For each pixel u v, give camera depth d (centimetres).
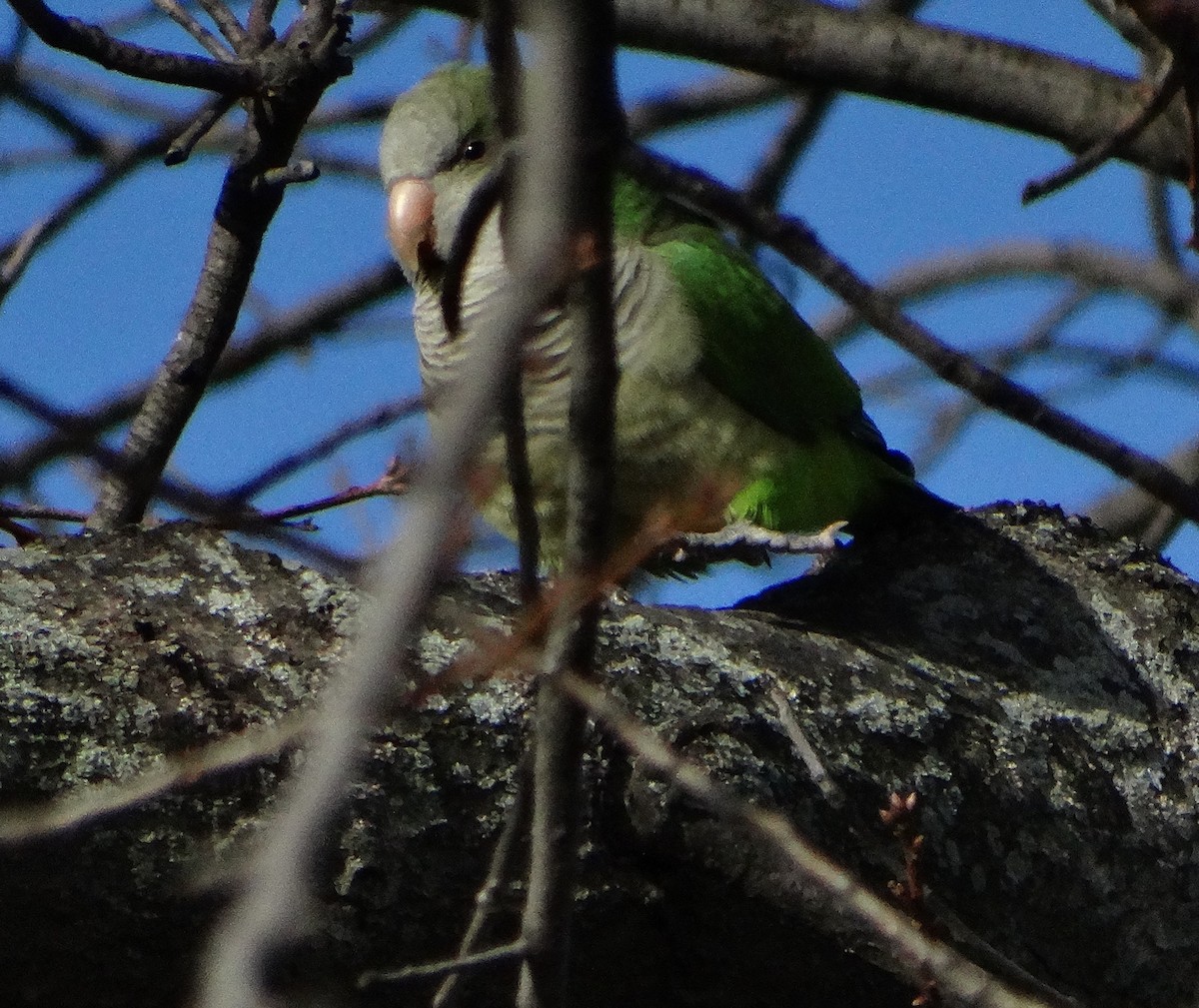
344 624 589
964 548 766
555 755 435
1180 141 802
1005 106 812
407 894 562
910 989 595
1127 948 654
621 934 590
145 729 549
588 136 326
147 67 735
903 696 659
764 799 599
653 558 909
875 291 473
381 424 477
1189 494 532
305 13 777
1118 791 673
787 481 954
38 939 539
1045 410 513
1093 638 725
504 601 638
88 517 770
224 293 806
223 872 541
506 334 293
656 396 944
